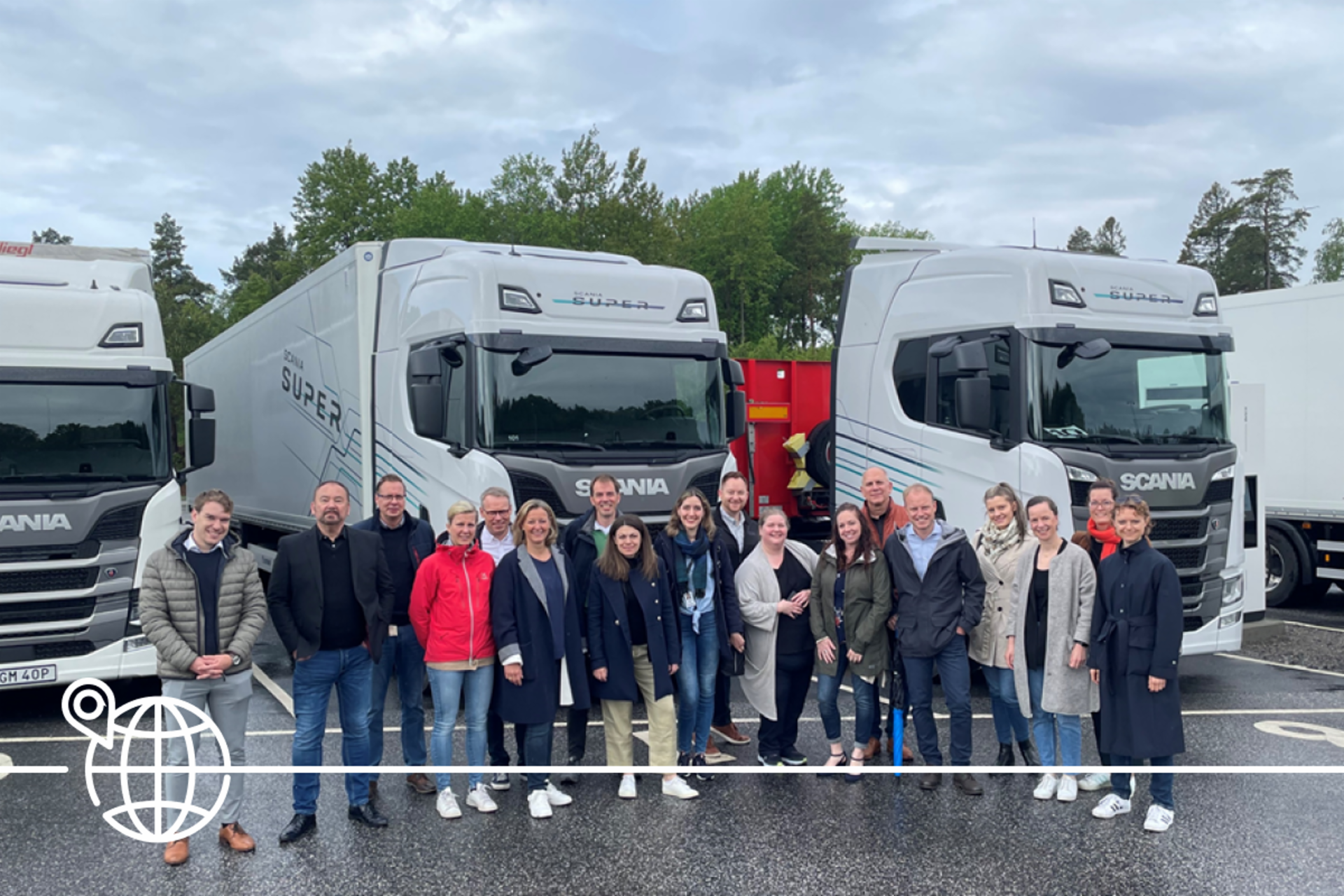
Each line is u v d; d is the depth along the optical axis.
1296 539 12.96
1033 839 5.57
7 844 5.55
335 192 54.34
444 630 5.97
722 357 9.13
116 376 8.43
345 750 5.87
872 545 6.49
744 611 6.63
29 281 8.73
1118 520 5.79
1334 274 71.12
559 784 6.49
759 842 5.54
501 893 4.93
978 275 8.86
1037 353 8.37
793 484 12.07
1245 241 62.97
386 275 9.49
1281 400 12.96
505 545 6.47
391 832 5.71
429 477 8.48
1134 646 5.67
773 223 70.25
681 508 6.53
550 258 9.17
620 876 5.11
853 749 6.57
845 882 5.03
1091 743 7.45
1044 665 6.16
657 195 51.09
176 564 5.39
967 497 8.83
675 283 9.04
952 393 9.02
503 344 8.12
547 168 54.97
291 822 5.65
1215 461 8.77
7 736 7.73
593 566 6.37
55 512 7.99
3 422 8.07
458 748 7.41
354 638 5.73
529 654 5.96
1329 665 10.02
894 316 9.71
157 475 8.53
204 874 5.16
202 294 78.75
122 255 10.66
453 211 51.59
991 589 6.59
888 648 6.54
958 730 6.38
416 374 7.98
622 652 6.25
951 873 5.13
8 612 7.88
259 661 10.88
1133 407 8.63
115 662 8.26
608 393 8.55
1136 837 5.59
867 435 9.96
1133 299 8.82
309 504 11.11
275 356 12.44
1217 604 8.83
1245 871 5.14
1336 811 5.98
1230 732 7.61
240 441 14.31
